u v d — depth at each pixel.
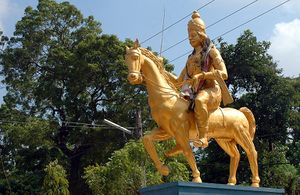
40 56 30.70
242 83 28.59
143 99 28.52
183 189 7.35
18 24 30.75
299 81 28.98
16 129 27.89
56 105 29.20
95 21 31.66
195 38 8.39
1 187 27.80
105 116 29.45
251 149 8.70
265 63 28.14
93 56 28.50
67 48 30.88
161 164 7.92
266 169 26.11
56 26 31.05
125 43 29.25
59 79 29.47
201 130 7.88
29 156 28.69
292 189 25.80
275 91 27.86
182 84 8.36
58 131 29.06
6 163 30.11
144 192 7.84
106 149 28.59
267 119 28.11
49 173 22.22
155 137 8.04
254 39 28.28
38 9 30.92
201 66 8.30
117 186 19.03
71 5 30.89
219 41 28.91
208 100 8.05
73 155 29.70
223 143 8.71
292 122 28.00
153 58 8.19
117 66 28.61
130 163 18.73
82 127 28.27
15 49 30.39
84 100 29.17
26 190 27.64
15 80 30.80
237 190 7.88
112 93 29.31
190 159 7.86
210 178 26.89
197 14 8.52
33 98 30.75
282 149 26.98
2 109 30.73
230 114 8.52
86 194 29.48
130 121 29.14
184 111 7.95
